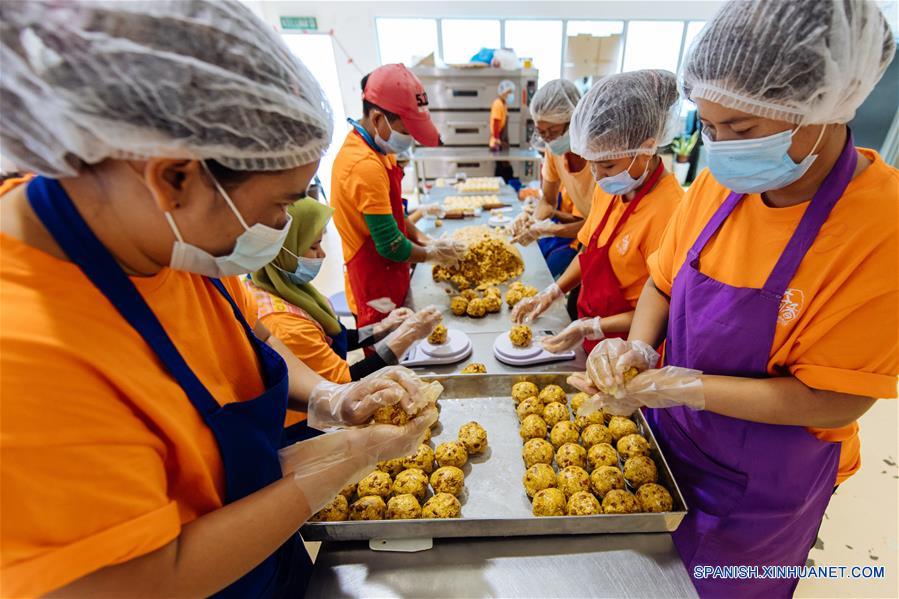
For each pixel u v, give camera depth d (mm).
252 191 573
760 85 688
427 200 4199
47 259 462
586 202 2398
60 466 410
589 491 1056
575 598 825
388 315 1913
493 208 3758
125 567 462
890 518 1911
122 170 479
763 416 852
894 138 3572
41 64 396
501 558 897
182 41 451
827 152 767
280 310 1231
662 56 7547
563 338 1497
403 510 982
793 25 634
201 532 551
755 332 875
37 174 478
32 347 411
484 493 1088
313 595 848
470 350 1717
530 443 1171
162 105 442
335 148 7328
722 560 1067
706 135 887
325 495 692
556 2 6824
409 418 927
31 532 396
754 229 897
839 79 643
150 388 531
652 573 862
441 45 7254
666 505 972
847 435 978
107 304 506
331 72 7227
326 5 6707
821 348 793
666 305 1231
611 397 1049
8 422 381
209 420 628
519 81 5680
